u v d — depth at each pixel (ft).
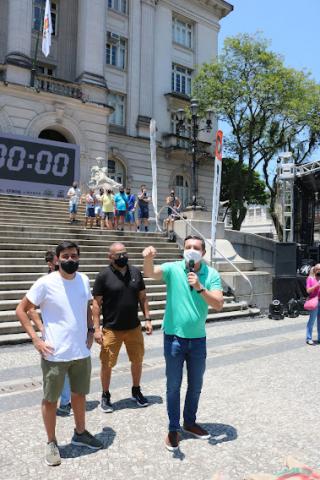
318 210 77.46
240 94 85.05
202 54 112.37
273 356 23.21
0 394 16.20
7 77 72.69
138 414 14.56
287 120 90.02
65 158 70.38
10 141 65.57
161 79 103.76
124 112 96.99
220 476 10.41
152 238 47.78
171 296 12.54
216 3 113.09
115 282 15.40
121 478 10.45
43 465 11.03
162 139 102.12
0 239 36.24
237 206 94.68
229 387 17.56
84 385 11.89
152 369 20.04
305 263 57.72
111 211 49.75
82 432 12.11
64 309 11.46
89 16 83.71
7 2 80.79
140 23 100.01
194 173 50.78
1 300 28.89
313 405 15.62
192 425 12.91
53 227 43.98
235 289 40.42
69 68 88.12
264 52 85.10
